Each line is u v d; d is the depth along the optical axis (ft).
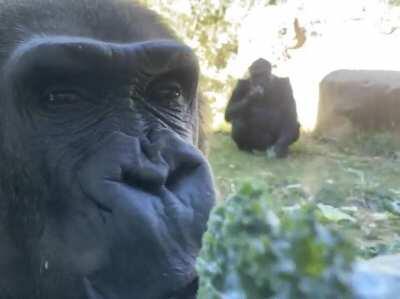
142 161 1.97
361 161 9.70
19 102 2.15
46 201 2.11
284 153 10.14
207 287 0.83
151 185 1.93
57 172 2.10
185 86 2.32
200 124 2.69
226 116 10.70
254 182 0.84
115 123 2.14
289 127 10.32
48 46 2.07
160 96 2.26
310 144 11.30
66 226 2.05
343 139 11.64
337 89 12.22
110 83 2.15
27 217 2.16
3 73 2.18
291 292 0.70
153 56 2.16
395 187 7.37
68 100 2.16
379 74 12.11
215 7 14.56
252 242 0.74
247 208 0.79
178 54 2.21
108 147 2.04
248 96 10.47
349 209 5.62
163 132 2.11
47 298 2.14
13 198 2.19
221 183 6.70
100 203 1.95
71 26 2.27
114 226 1.89
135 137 2.09
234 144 11.16
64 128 2.14
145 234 1.83
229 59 14.90
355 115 11.98
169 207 1.88
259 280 0.72
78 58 2.09
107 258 1.92
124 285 1.89
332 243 0.70
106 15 2.33
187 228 1.87
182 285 1.82
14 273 2.19
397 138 11.23
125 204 1.87
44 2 2.33
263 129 10.43
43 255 2.11
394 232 5.00
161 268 1.83
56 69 2.09
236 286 0.75
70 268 2.04
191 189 1.95
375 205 6.33
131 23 2.36
